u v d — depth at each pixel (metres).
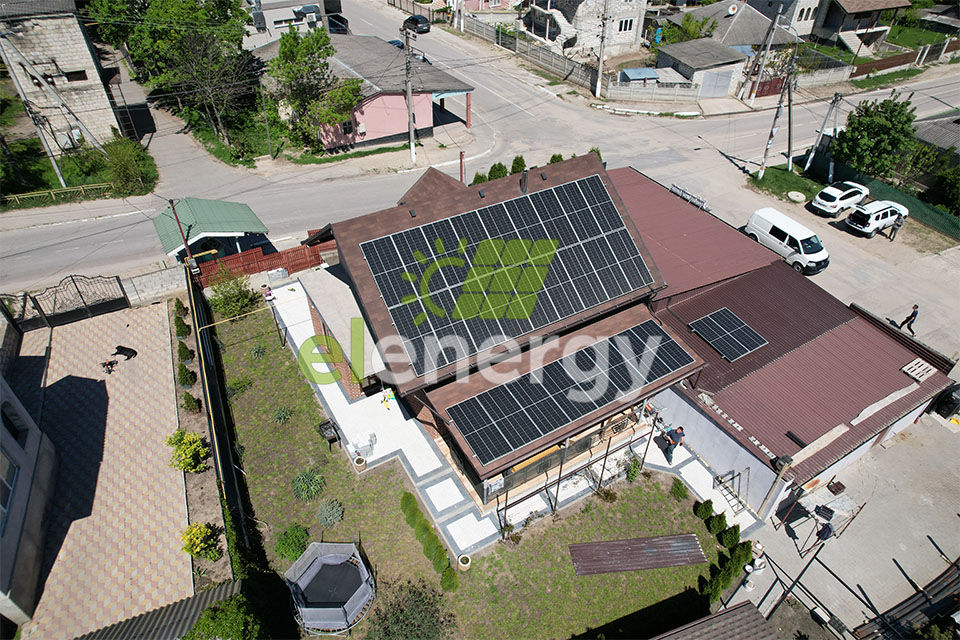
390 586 18.81
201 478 21.30
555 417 19.48
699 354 24.36
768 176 44.41
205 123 48.41
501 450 18.47
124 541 19.14
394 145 47.47
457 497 21.33
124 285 29.17
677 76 57.41
